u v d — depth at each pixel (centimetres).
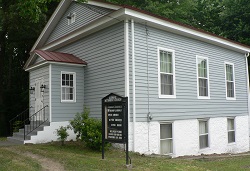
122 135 823
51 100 1270
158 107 1187
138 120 1103
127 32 1112
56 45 1552
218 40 1524
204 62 1495
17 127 1925
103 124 888
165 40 1261
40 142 1217
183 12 2445
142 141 1109
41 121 1323
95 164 816
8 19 1830
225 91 1622
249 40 2397
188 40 1390
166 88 1248
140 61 1138
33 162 841
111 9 1238
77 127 1072
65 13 1617
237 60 1769
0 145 1184
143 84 1138
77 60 1373
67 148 1086
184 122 1309
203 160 1114
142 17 1117
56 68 1299
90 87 1324
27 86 2639
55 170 761
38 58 1460
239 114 1720
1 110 2159
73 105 1334
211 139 1477
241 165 994
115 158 928
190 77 1374
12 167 783
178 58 1318
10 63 2584
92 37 1329
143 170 777
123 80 1112
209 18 2800
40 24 1981
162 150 1209
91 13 1388
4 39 2156
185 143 1308
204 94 1475
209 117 1473
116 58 1162
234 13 2564
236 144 1662
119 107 840
